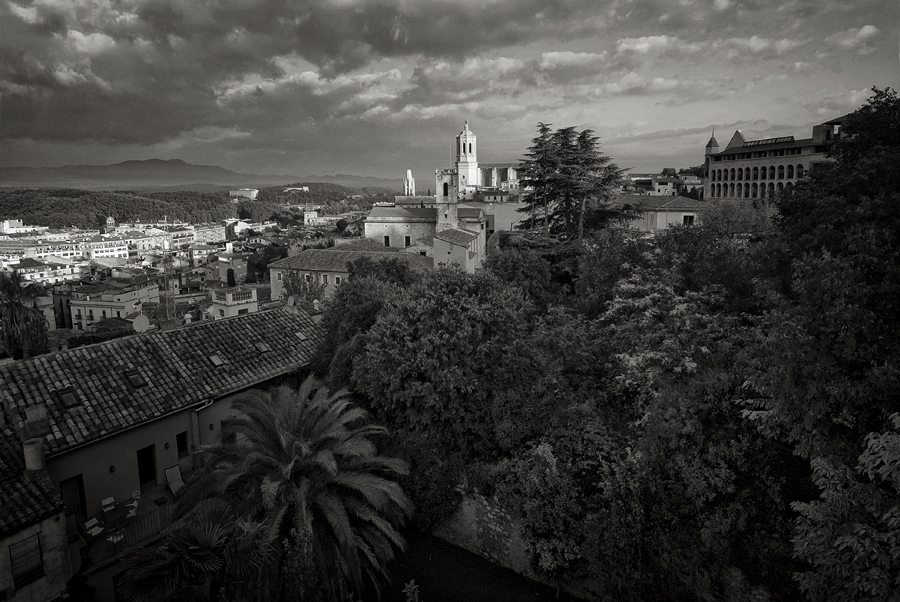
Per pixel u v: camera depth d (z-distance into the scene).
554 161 48.38
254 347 29.50
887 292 15.41
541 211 54.19
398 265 42.06
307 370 30.19
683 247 27.48
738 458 18.84
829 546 13.22
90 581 19.44
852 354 15.26
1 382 21.53
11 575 17.28
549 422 22.48
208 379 26.20
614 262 30.47
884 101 19.62
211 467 21.33
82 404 22.12
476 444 23.55
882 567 12.07
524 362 23.30
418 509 24.08
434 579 22.31
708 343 21.20
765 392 17.00
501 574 22.58
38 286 84.56
